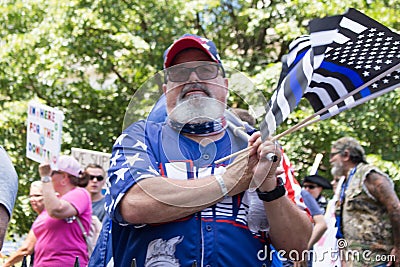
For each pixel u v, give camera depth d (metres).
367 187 5.42
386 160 9.52
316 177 6.90
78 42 10.66
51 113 5.27
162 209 2.59
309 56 2.57
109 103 11.27
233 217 2.70
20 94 11.09
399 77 2.68
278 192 2.67
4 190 2.48
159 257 2.66
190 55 2.75
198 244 2.65
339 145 5.79
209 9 10.98
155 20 10.82
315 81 2.73
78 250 5.38
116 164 2.70
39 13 11.20
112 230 2.79
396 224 5.37
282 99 2.66
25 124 10.34
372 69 2.68
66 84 11.16
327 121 9.38
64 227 5.33
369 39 2.61
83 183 6.29
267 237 2.79
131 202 2.62
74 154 7.01
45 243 5.36
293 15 10.35
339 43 2.61
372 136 9.79
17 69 10.80
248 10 10.50
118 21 10.73
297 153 9.47
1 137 10.41
